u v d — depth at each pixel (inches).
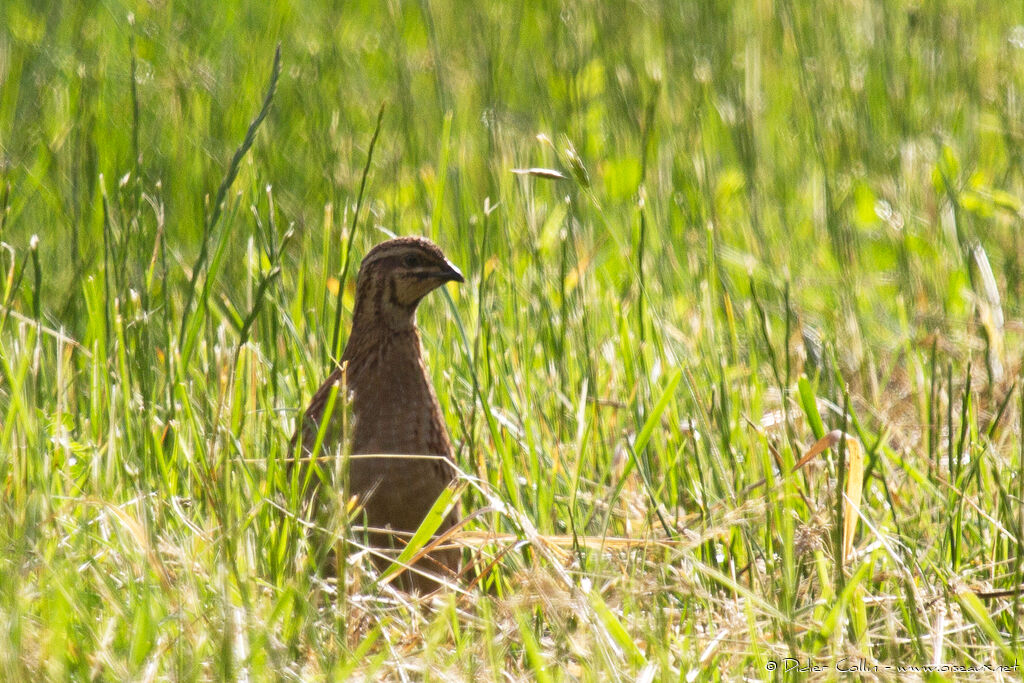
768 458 341.1
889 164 648.4
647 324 441.1
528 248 503.8
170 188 566.6
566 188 590.2
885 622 312.0
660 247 516.4
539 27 835.4
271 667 271.6
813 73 745.0
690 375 389.1
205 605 291.1
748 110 659.4
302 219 534.9
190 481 354.3
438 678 282.2
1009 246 536.7
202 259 403.5
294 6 816.9
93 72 659.4
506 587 337.7
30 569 298.8
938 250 546.9
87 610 289.7
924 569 338.6
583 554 333.7
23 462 337.4
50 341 433.7
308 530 336.2
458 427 409.4
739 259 539.5
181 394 378.9
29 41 705.0
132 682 265.1
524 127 663.8
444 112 658.2
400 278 358.6
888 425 380.8
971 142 671.8
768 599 316.8
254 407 389.1
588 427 398.0
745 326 477.4
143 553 305.6
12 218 528.4
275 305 436.1
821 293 523.2
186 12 783.1
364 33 810.8
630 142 636.7
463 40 796.6
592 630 283.7
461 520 346.6
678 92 712.4
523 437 389.1
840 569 309.6
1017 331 472.4
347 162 577.3
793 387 426.0
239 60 730.2
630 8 844.6
